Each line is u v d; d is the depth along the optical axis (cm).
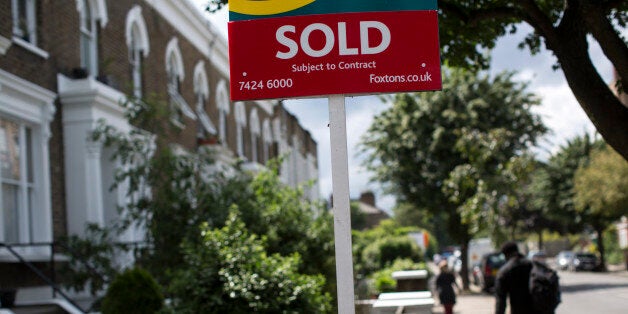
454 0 991
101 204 1423
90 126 1409
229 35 589
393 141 2938
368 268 2245
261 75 583
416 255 3291
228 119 2753
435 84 579
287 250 1267
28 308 1108
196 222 1246
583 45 773
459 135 2561
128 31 1770
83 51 1575
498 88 2795
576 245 8169
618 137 752
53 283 1155
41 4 1361
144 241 1288
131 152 1499
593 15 741
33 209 1317
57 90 1396
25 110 1278
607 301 2462
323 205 1418
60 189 1391
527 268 871
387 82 580
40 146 1328
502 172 2369
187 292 872
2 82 1195
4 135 1243
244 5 590
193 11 2245
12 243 1225
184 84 2222
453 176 2447
